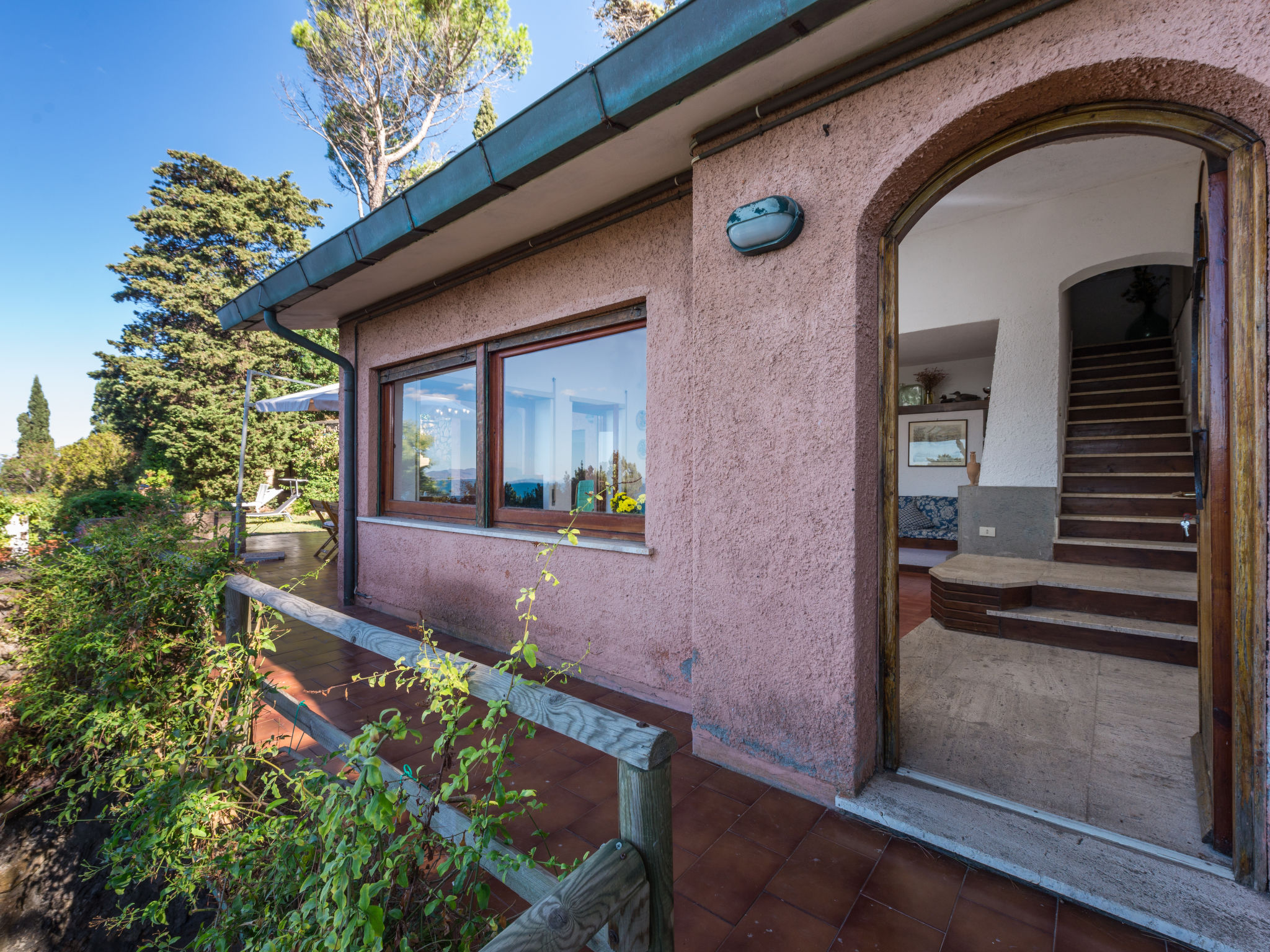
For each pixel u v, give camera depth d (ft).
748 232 7.09
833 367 6.80
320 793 4.09
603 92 7.27
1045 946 4.86
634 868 3.20
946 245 18.33
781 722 7.38
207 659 7.52
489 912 5.34
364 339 17.74
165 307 62.28
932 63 5.98
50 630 9.52
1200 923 4.84
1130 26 4.92
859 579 6.81
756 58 6.32
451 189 9.85
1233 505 5.18
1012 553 16.35
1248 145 4.97
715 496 7.95
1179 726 8.48
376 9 38.86
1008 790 6.91
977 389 27.55
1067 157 14.17
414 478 16.92
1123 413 20.17
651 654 10.25
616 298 10.58
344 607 17.76
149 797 6.07
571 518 12.16
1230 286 5.11
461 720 9.69
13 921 8.29
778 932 5.07
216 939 4.79
